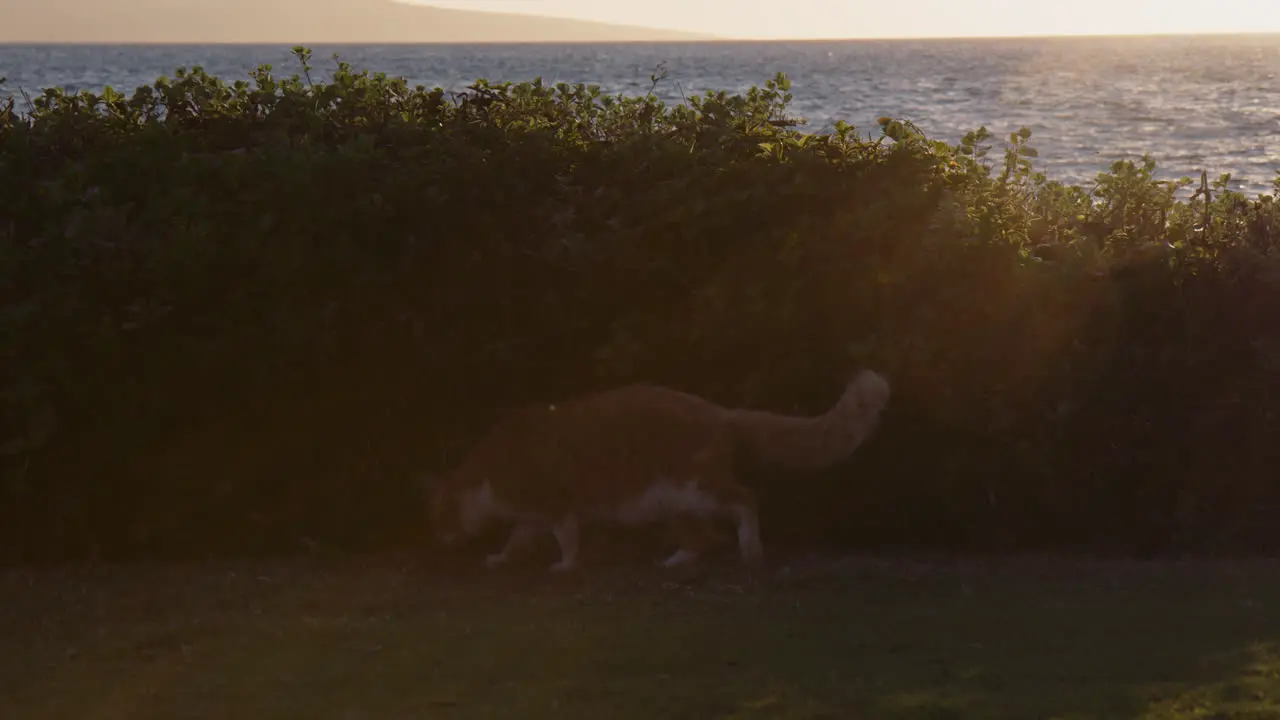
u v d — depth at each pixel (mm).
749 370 8328
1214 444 8539
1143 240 8539
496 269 8109
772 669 5645
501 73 99938
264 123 8719
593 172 8422
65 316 7559
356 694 5410
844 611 6676
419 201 7961
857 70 129250
